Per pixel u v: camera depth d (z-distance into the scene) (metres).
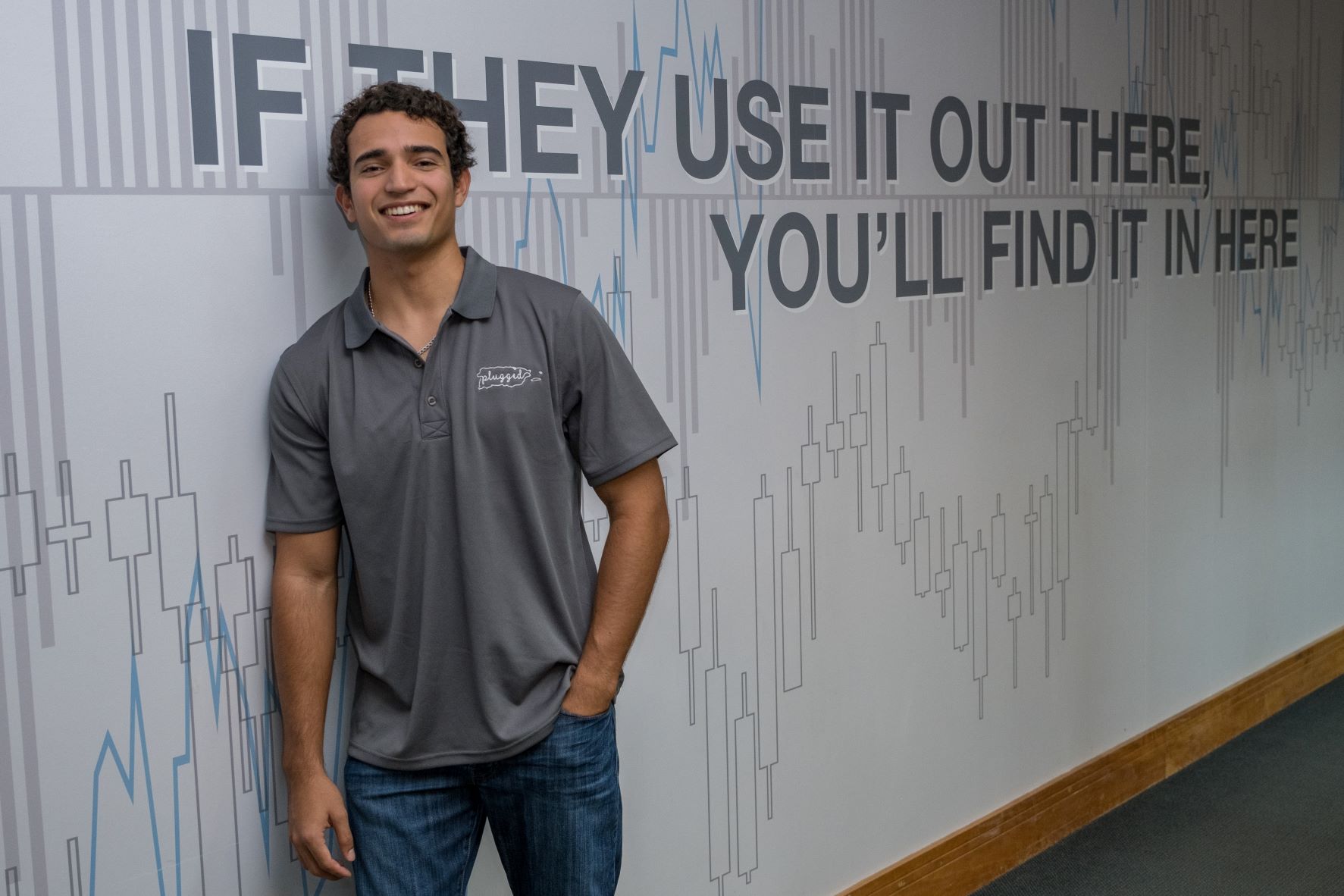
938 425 2.87
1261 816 3.41
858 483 2.70
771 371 2.48
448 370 1.74
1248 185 3.87
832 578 2.66
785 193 2.47
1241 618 4.04
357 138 1.69
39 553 1.63
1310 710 4.22
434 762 1.81
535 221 2.07
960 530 2.97
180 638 1.77
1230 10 3.71
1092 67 3.22
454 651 1.79
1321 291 4.30
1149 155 3.44
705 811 2.45
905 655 2.86
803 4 2.48
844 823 2.75
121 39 1.64
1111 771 3.47
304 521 1.80
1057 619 3.29
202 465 1.77
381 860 1.83
